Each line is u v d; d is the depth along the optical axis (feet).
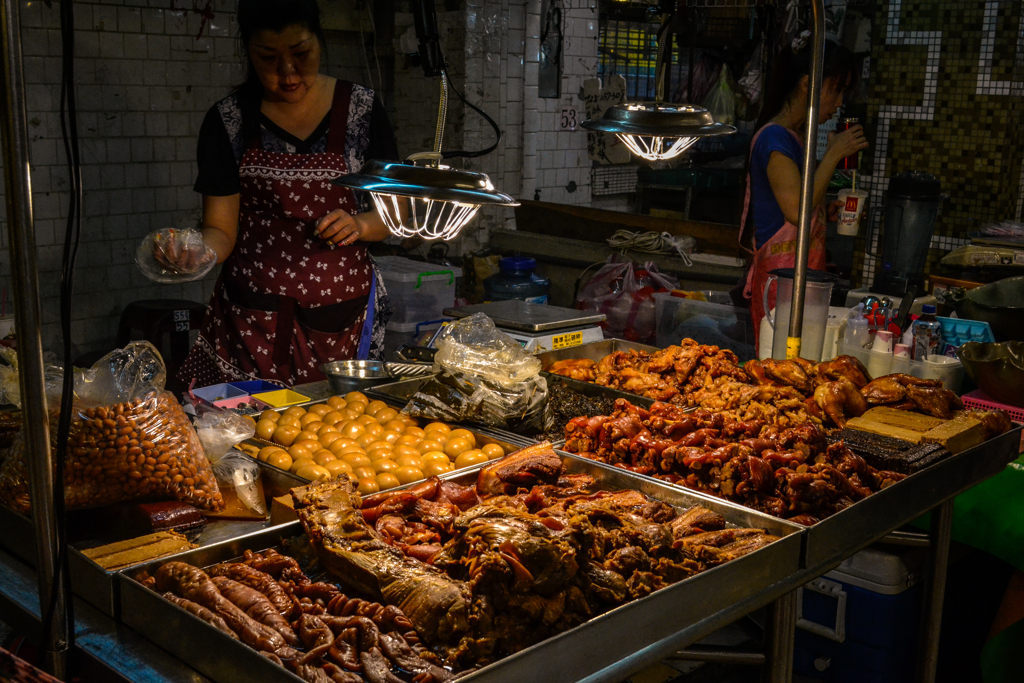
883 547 8.23
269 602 4.99
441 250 19.20
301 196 10.43
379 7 19.58
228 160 10.33
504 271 18.03
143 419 6.39
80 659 4.75
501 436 8.18
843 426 8.75
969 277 13.67
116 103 16.71
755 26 18.93
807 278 9.90
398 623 4.91
